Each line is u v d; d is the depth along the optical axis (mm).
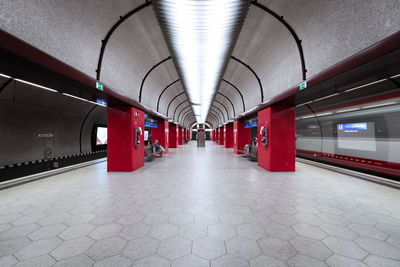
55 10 2996
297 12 4008
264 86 7250
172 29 2979
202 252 1885
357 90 5812
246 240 2105
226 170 6453
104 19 3996
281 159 6195
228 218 2682
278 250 1920
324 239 2129
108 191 4008
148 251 1895
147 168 6820
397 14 2357
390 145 5984
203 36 3195
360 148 7074
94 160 8805
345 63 2861
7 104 4730
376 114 6336
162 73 8672
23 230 2312
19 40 2201
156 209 3012
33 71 2826
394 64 2559
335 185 4512
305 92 4320
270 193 3877
